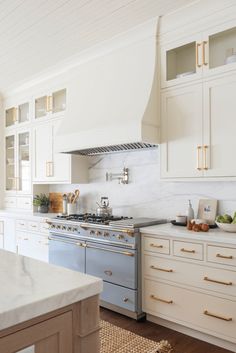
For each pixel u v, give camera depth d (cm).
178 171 279
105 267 298
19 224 434
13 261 137
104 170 393
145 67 298
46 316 96
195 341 240
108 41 329
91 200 410
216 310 226
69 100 375
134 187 357
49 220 365
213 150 256
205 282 232
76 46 350
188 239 243
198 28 265
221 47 265
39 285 104
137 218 334
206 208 290
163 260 260
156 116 291
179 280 248
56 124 412
